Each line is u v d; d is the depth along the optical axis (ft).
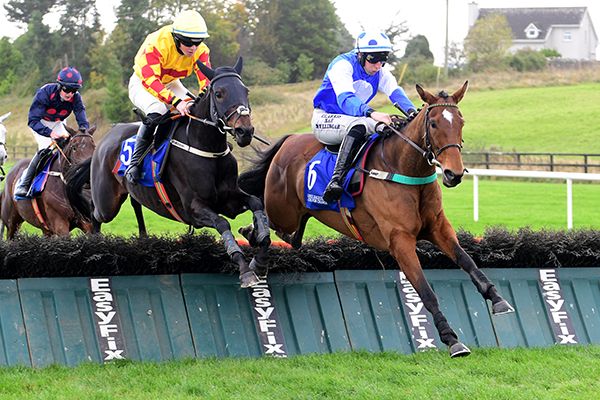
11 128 143.02
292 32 188.14
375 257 26.73
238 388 20.36
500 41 194.39
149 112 25.17
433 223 22.88
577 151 114.01
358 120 23.79
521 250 27.63
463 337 25.95
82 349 22.94
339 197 23.53
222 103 22.99
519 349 25.18
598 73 177.47
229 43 166.91
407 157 22.25
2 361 22.21
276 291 25.38
